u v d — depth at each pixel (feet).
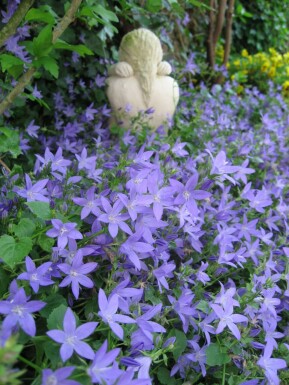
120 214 1.43
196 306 1.54
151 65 3.21
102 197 1.42
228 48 5.42
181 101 3.93
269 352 1.46
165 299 1.67
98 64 3.55
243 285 1.92
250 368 1.48
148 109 3.13
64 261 1.46
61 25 1.71
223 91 4.74
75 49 1.70
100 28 3.47
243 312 1.62
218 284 1.96
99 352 1.01
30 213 1.61
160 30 4.23
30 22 2.76
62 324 1.17
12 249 1.30
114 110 3.28
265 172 2.87
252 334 1.58
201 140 3.09
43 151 3.10
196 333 1.65
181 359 1.50
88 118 3.24
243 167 2.10
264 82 6.03
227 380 1.50
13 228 1.42
